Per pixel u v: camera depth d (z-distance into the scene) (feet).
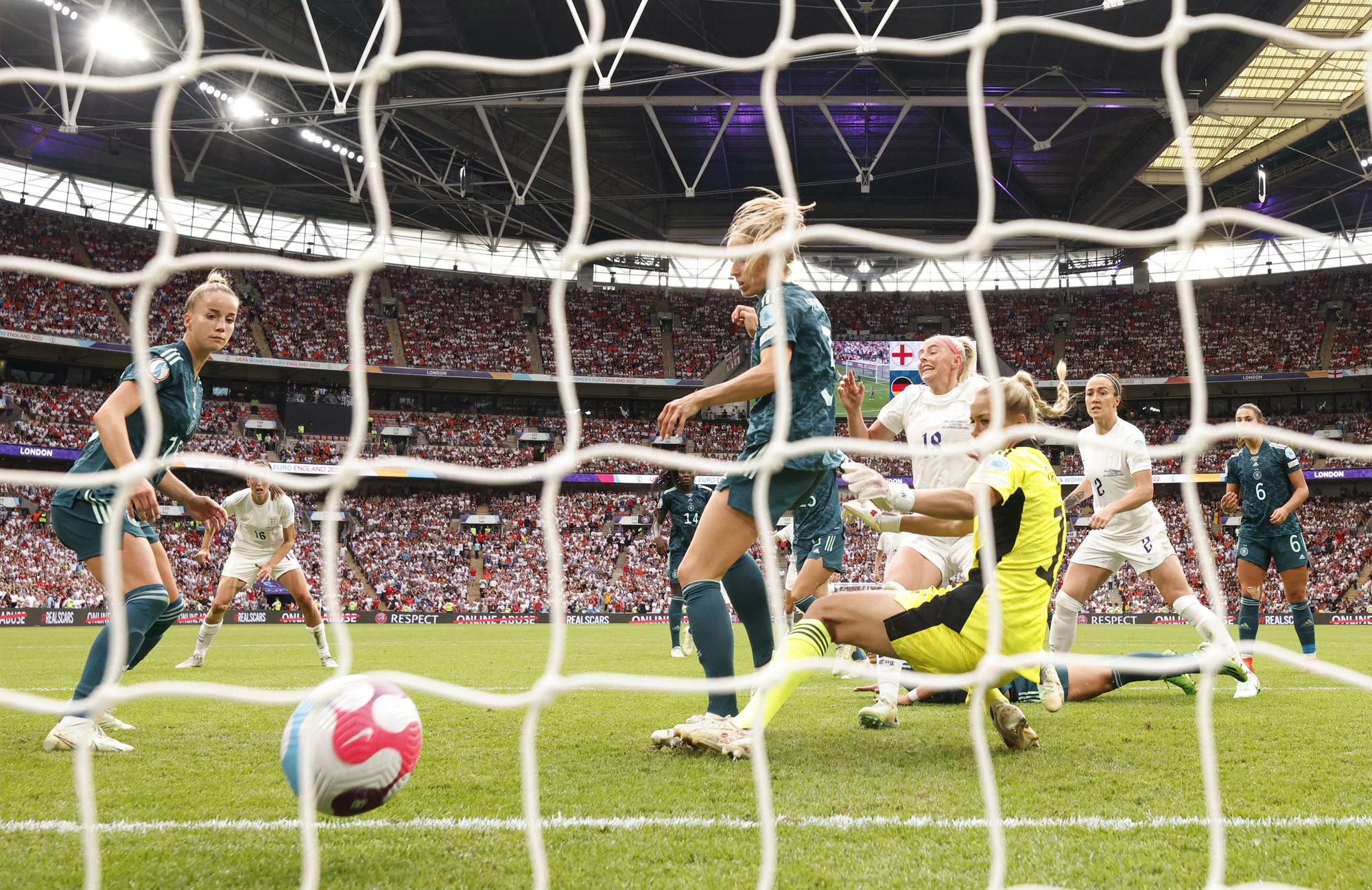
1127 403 133.59
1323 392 124.98
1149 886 6.86
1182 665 6.45
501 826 8.43
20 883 6.86
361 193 117.60
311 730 7.50
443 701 18.16
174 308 116.88
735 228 12.12
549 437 127.03
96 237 115.96
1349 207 117.08
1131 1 66.59
